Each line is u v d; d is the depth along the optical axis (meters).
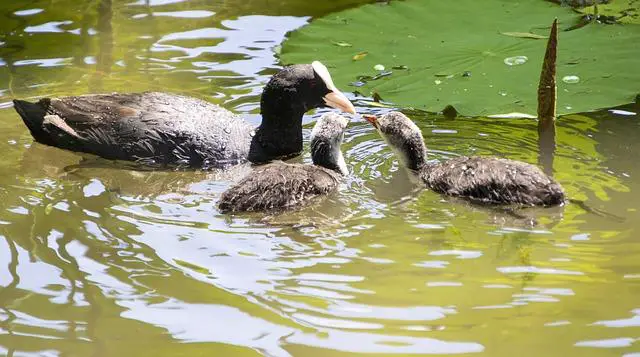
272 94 12.30
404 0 16.39
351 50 14.56
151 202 10.76
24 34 15.81
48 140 12.16
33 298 8.69
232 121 12.45
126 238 9.81
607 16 15.42
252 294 8.72
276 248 9.59
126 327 8.23
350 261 9.30
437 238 9.76
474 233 9.85
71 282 8.96
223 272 9.12
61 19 16.47
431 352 7.77
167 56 14.98
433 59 14.03
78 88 13.83
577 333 8.00
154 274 9.09
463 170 10.91
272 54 15.00
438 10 15.85
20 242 9.72
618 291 8.62
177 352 7.85
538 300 8.52
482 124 12.80
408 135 11.60
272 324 8.23
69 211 10.46
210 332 8.13
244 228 10.06
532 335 7.98
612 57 13.77
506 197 10.43
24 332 8.18
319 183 10.96
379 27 15.35
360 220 10.26
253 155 12.25
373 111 13.05
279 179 10.70
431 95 12.85
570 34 14.68
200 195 11.00
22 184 11.16
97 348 7.92
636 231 9.72
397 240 9.74
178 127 11.98
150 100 12.42
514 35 14.70
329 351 7.82
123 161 11.93
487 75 13.40
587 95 12.63
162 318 8.37
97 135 11.97
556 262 9.16
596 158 11.55
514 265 9.14
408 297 8.61
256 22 16.33
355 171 11.71
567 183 10.84
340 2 17.20
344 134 12.82
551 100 12.02
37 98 13.51
